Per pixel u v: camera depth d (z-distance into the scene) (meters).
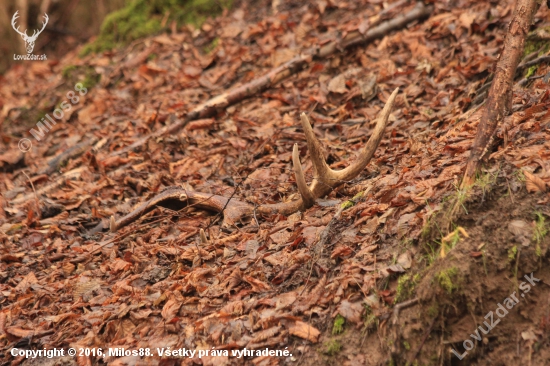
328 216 7.87
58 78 16.94
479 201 6.54
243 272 7.33
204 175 10.74
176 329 6.89
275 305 6.71
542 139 7.16
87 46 17.97
